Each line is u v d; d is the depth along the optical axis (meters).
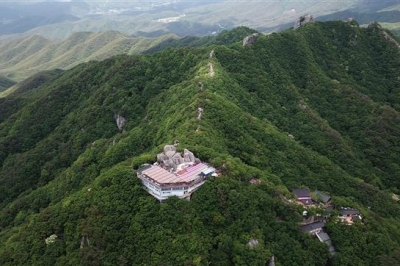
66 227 104.81
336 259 102.50
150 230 93.75
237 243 92.75
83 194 113.00
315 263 99.31
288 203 111.00
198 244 89.94
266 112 182.88
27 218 154.12
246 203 101.69
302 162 150.25
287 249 97.94
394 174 173.25
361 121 197.88
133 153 155.62
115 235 95.56
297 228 104.31
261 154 138.38
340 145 176.50
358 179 154.50
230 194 101.50
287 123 182.12
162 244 90.56
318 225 109.19
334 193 139.62
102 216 101.00
